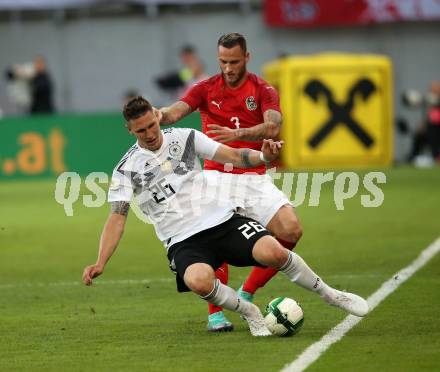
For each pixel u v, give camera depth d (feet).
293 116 261.85
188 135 84.53
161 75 313.94
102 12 311.88
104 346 82.69
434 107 285.43
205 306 100.83
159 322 92.99
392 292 103.71
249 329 87.66
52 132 252.83
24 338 87.20
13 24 310.24
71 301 106.63
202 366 74.13
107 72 314.35
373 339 81.51
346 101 263.08
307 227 161.38
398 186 218.38
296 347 79.20
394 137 310.65
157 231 85.46
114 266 130.11
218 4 311.06
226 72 93.56
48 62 312.91
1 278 123.54
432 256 127.75
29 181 252.42
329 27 313.53
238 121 96.07
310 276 83.61
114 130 252.83
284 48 313.53
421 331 84.43
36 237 160.15
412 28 314.55
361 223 163.94
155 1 308.81
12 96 306.35
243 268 125.59
